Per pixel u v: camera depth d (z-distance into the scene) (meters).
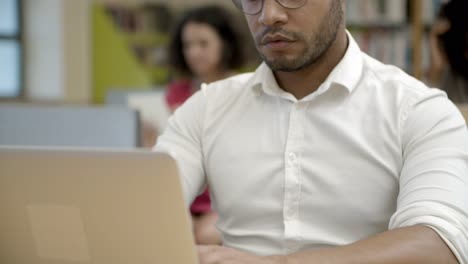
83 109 2.18
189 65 3.38
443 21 3.20
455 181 1.20
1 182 0.95
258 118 1.45
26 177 0.94
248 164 1.43
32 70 6.39
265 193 1.41
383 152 1.33
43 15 6.31
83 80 6.20
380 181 1.33
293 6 1.30
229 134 1.47
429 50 5.28
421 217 1.16
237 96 1.50
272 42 1.33
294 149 1.39
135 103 3.14
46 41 6.30
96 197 0.93
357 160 1.35
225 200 1.45
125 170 0.91
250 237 1.42
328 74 1.41
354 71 1.39
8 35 6.34
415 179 1.24
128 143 2.15
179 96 3.32
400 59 5.28
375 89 1.38
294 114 1.41
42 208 0.95
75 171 0.92
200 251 1.09
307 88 1.42
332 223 1.35
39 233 0.96
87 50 6.18
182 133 1.53
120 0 6.25
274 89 1.44
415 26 5.27
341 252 1.10
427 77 5.29
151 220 0.93
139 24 6.34
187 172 1.48
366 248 1.11
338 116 1.38
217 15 3.33
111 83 6.24
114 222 0.93
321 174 1.36
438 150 1.25
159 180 0.91
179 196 0.91
